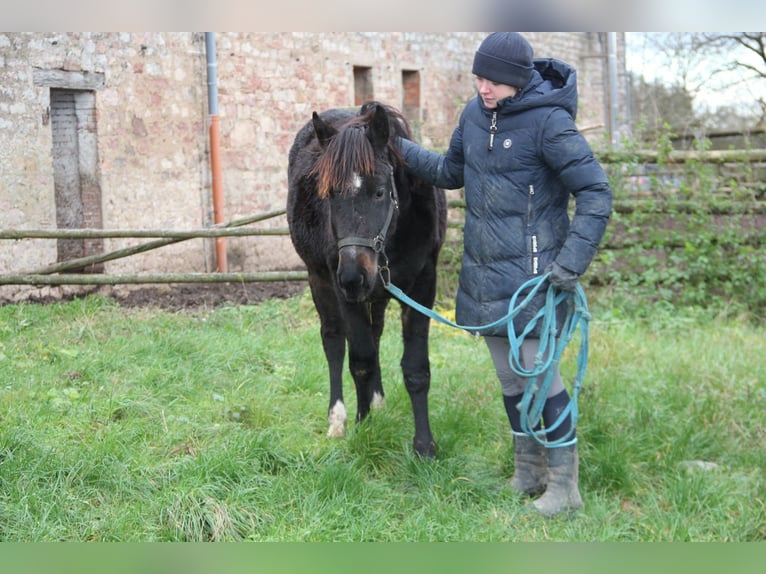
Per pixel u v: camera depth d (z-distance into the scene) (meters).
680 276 8.10
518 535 3.38
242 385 5.24
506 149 3.48
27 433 3.92
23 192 8.15
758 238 8.12
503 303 3.56
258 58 10.40
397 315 7.51
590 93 16.61
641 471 4.07
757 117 15.34
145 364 5.53
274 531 3.32
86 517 3.38
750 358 6.16
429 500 3.64
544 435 3.75
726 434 4.50
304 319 7.50
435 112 12.96
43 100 8.30
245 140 10.33
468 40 13.53
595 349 6.12
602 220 3.38
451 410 4.62
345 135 3.57
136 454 3.99
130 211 9.17
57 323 6.88
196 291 9.14
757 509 3.59
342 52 11.42
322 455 4.12
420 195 4.04
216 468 3.71
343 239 3.57
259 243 10.57
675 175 8.59
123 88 9.05
